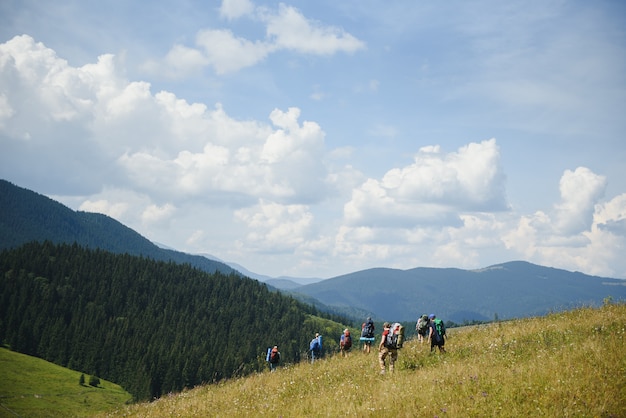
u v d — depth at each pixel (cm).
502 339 1762
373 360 1966
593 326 1650
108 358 18662
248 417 1402
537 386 1082
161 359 16050
